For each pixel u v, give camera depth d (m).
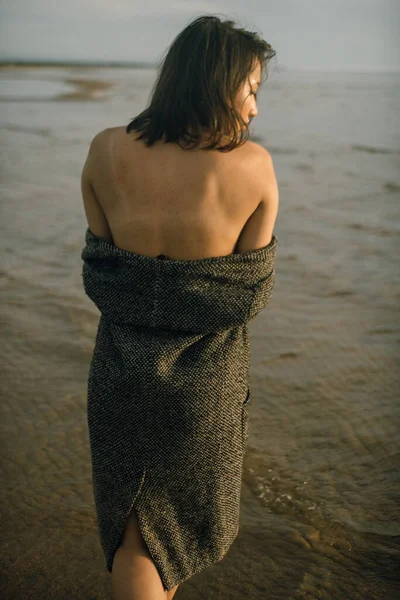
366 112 23.02
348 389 3.04
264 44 1.44
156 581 1.47
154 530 1.50
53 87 35.91
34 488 2.35
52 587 1.92
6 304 3.97
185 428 1.46
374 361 3.32
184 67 1.38
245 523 2.20
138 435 1.47
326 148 12.70
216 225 1.39
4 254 4.99
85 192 1.52
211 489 1.52
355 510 2.26
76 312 3.85
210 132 1.38
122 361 1.45
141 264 1.40
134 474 1.48
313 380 3.12
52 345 3.44
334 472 2.45
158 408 1.44
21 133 13.61
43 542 2.09
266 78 1.49
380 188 8.20
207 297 1.41
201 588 1.94
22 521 2.19
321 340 3.57
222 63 1.37
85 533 2.14
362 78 74.62
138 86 39.22
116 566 1.48
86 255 1.53
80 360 3.29
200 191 1.38
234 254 1.43
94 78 53.16
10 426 2.71
